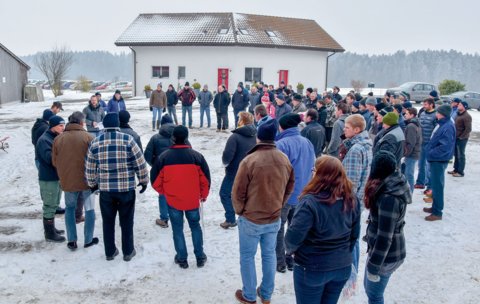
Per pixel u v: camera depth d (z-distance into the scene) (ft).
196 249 17.47
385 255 11.34
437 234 20.85
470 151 43.86
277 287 16.08
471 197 26.99
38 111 76.79
